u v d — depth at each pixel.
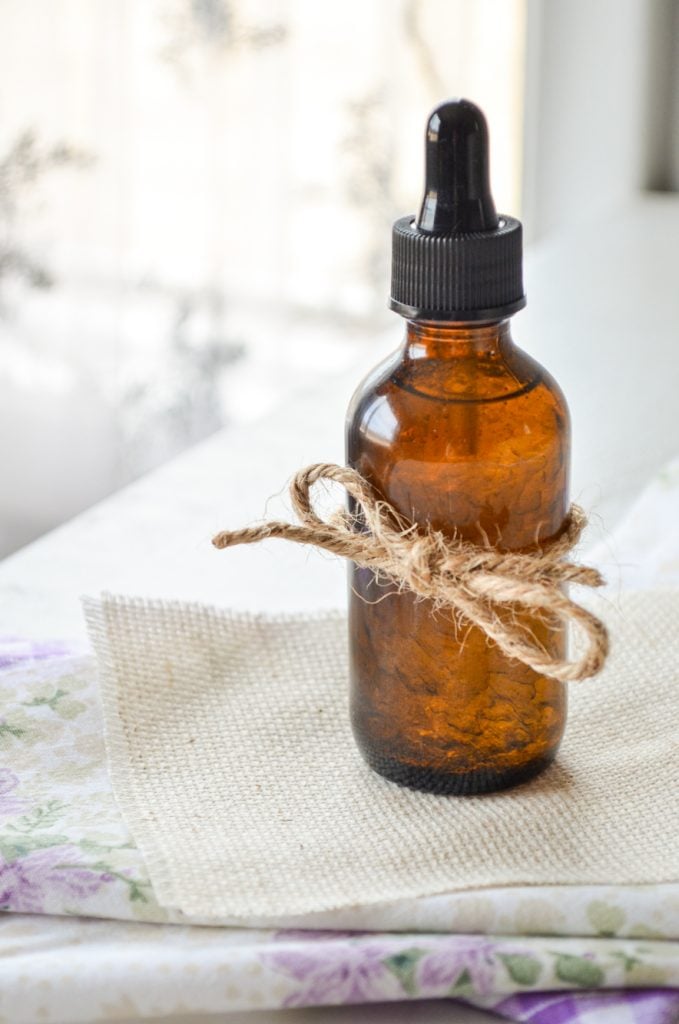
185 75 0.98
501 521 0.39
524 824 0.40
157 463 1.10
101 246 1.04
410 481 0.39
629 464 0.56
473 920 0.38
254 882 0.38
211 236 1.02
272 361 1.05
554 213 0.94
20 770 0.42
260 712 0.43
